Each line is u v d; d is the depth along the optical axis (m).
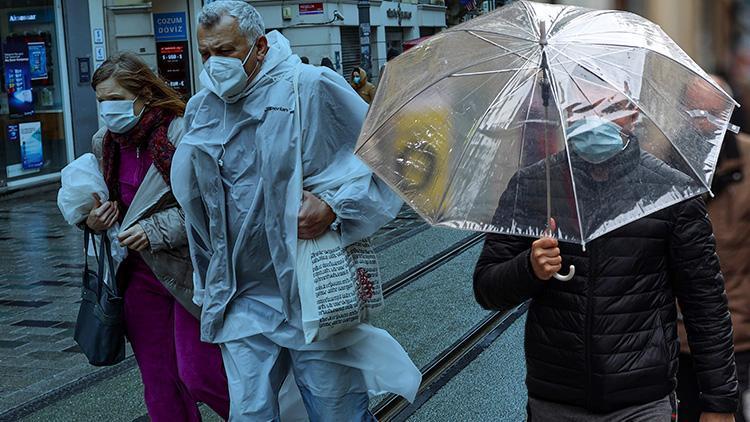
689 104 2.67
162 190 3.72
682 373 3.56
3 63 15.62
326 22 27.33
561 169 2.61
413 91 2.79
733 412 2.96
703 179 2.59
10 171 15.70
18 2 15.98
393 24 33.25
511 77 2.71
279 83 3.38
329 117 3.40
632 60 2.67
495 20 2.85
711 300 2.92
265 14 27.55
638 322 2.89
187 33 22.66
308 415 3.63
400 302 7.22
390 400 5.13
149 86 3.76
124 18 22.61
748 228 3.38
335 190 3.37
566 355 2.94
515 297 3.00
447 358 5.83
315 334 3.31
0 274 9.16
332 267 3.34
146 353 3.91
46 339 6.73
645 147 2.62
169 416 3.92
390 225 10.95
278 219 3.35
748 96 2.84
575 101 2.63
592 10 2.86
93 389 5.46
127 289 3.89
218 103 3.49
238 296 3.50
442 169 2.73
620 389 2.89
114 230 3.82
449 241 9.72
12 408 5.18
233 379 3.45
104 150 3.84
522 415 4.86
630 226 2.87
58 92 16.95
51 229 11.99
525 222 2.63
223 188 3.44
